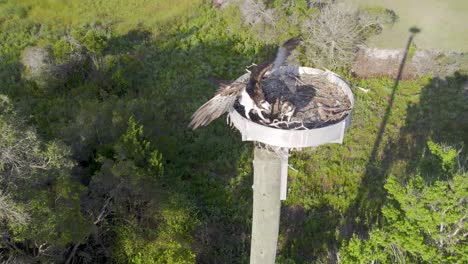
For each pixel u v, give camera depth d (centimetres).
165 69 3297
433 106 2975
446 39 3409
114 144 2286
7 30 3603
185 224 1966
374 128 2809
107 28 3697
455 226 1675
